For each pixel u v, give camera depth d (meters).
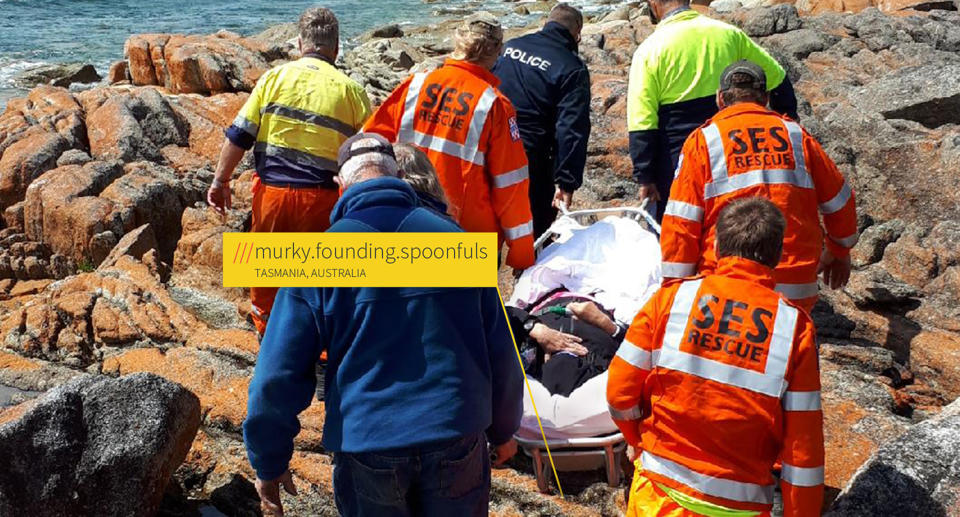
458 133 4.01
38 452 3.49
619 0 27.50
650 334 2.73
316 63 4.42
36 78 18.23
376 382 2.49
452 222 2.64
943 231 5.53
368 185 2.62
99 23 27.77
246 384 4.68
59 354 5.36
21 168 7.66
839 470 3.83
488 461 2.76
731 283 2.67
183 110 9.02
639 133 4.59
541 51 4.85
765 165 3.44
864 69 9.91
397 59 15.23
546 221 5.19
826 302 5.26
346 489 2.68
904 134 6.25
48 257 7.19
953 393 4.60
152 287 5.81
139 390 3.73
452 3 30.23
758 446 2.62
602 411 3.59
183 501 4.10
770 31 11.77
